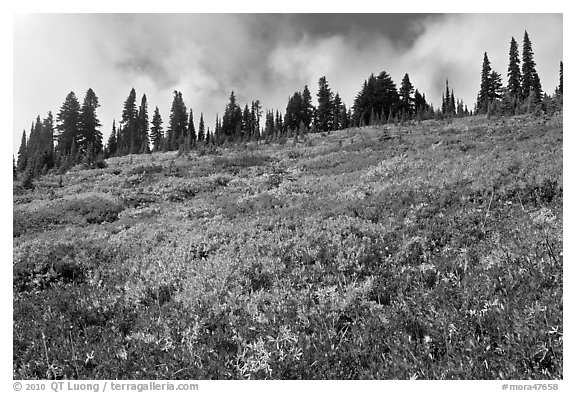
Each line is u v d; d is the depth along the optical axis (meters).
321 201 15.56
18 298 8.90
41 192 31.50
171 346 6.06
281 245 9.76
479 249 7.63
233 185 27.12
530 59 63.41
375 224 10.31
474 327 5.23
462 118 53.12
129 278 9.43
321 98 84.62
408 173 17.72
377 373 4.96
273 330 5.98
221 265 9.03
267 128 81.75
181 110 97.88
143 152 71.81
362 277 7.60
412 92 82.38
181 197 25.09
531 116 37.78
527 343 4.71
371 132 51.47
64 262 10.95
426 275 6.96
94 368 5.85
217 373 5.34
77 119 78.62
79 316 7.48
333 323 6.05
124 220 19.09
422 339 5.57
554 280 5.76
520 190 10.78
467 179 13.13
